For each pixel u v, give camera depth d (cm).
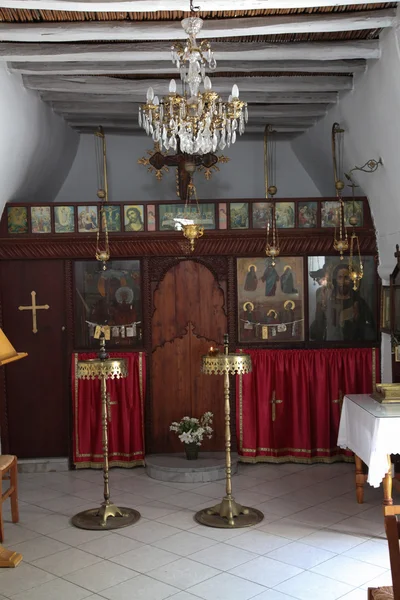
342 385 867
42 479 827
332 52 681
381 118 714
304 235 848
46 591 525
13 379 864
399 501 704
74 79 783
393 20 610
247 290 873
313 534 630
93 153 1042
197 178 1052
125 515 684
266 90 805
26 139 809
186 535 635
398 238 785
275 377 866
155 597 511
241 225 847
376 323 874
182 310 876
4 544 621
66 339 864
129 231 844
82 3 544
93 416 865
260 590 520
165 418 882
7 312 859
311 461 865
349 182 916
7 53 670
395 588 374
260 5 556
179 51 526
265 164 1017
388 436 610
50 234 838
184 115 537
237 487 777
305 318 873
